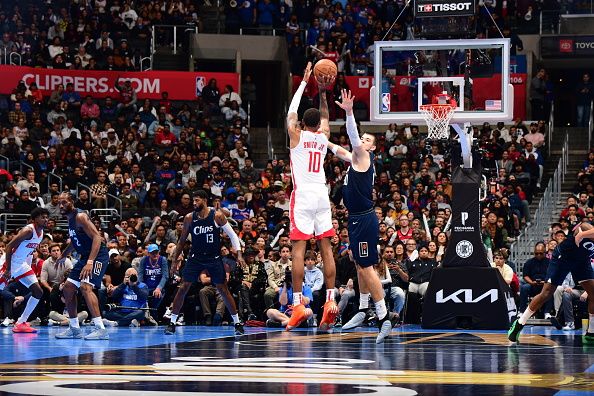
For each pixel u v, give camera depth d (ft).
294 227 28.50
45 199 65.87
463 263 45.65
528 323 51.01
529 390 17.83
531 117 83.30
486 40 46.50
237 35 89.15
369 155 29.89
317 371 21.76
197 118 79.36
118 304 49.42
